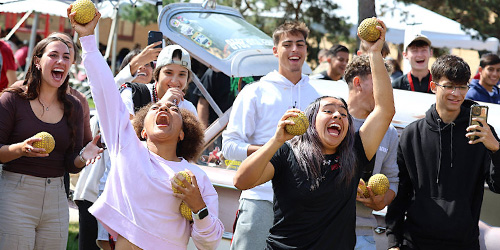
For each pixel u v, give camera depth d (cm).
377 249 505
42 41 465
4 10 1267
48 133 436
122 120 403
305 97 492
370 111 466
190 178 382
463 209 445
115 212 389
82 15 396
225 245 519
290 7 1452
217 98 721
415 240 455
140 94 533
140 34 2589
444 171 449
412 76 765
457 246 445
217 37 641
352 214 382
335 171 377
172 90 497
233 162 564
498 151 424
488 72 853
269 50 652
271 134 482
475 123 429
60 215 473
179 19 646
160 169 398
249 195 466
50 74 458
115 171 395
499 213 506
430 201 450
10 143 460
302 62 494
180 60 537
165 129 402
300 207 372
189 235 402
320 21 1454
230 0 1482
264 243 461
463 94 445
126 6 1706
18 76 1590
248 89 488
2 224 451
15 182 455
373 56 404
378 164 464
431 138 454
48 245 469
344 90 543
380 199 436
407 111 524
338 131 379
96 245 558
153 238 386
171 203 390
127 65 590
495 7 1428
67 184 549
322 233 372
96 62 402
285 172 379
